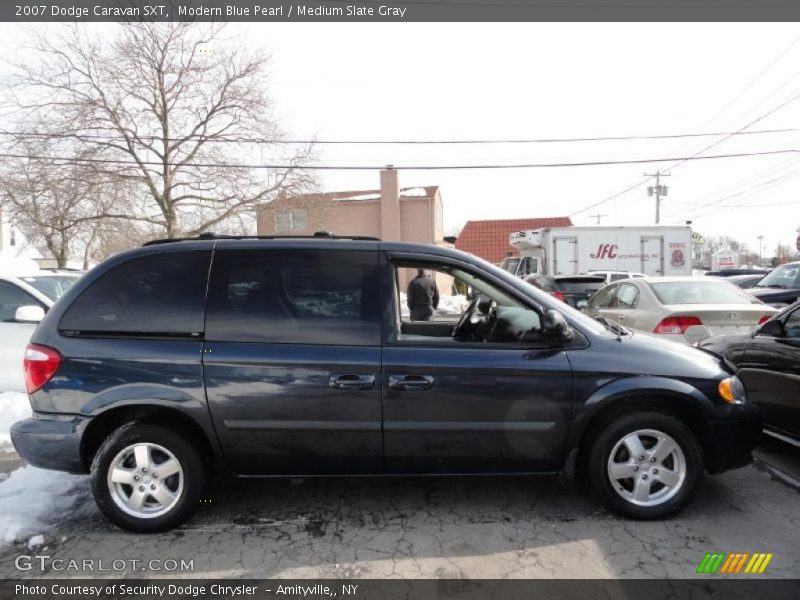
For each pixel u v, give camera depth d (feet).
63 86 59.82
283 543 9.74
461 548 9.48
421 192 103.04
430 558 9.18
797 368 12.48
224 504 11.31
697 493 10.36
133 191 64.85
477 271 10.73
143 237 69.67
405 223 98.78
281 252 10.59
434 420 10.06
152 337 10.15
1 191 61.72
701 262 208.95
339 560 9.16
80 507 11.27
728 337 15.67
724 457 10.40
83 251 111.55
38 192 60.64
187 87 64.59
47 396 10.04
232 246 10.68
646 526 10.14
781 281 33.19
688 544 9.50
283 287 10.41
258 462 10.27
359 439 10.12
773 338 13.51
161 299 10.34
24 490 11.90
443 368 10.02
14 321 19.40
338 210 92.89
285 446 10.14
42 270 22.93
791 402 12.73
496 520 10.47
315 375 9.97
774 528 10.04
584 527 10.14
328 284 10.44
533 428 10.14
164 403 9.89
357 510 10.98
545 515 10.64
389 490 11.90
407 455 10.23
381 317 10.31
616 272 49.80
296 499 11.51
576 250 54.44
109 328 10.21
